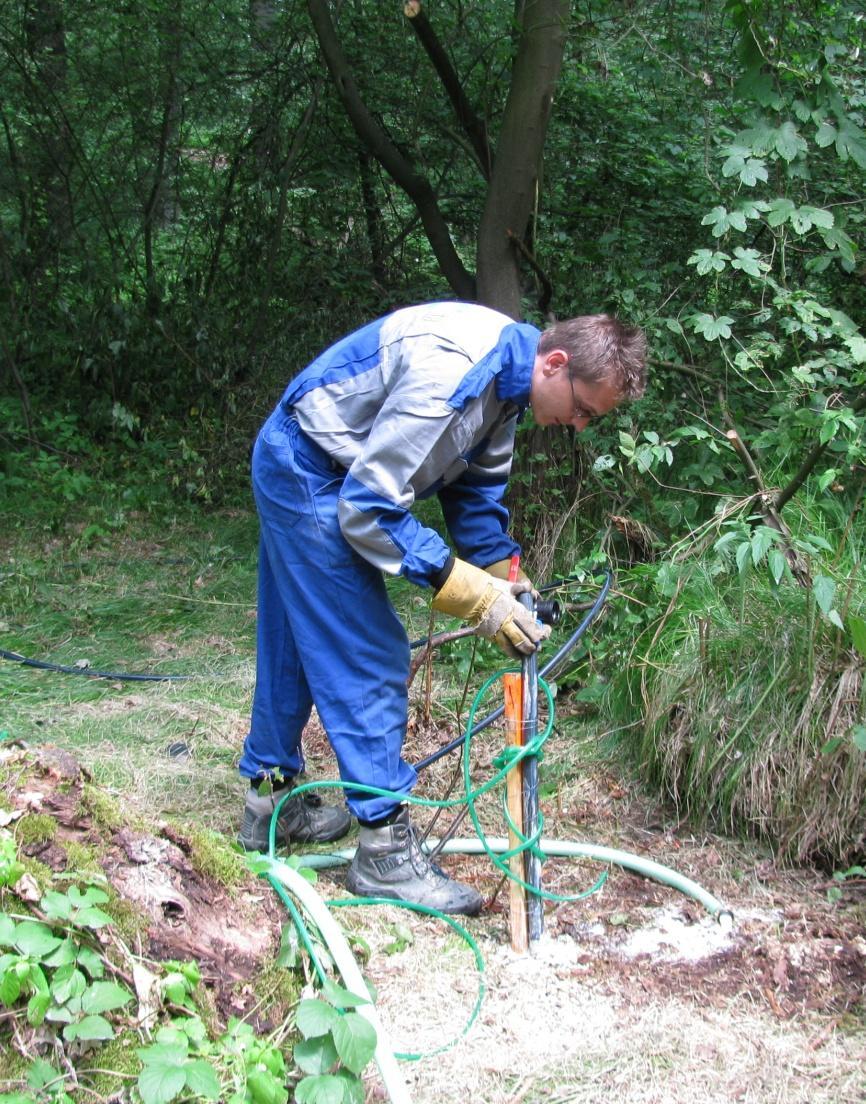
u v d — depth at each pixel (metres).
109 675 4.14
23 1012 1.86
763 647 3.13
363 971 2.41
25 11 6.94
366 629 2.56
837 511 3.71
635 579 3.88
